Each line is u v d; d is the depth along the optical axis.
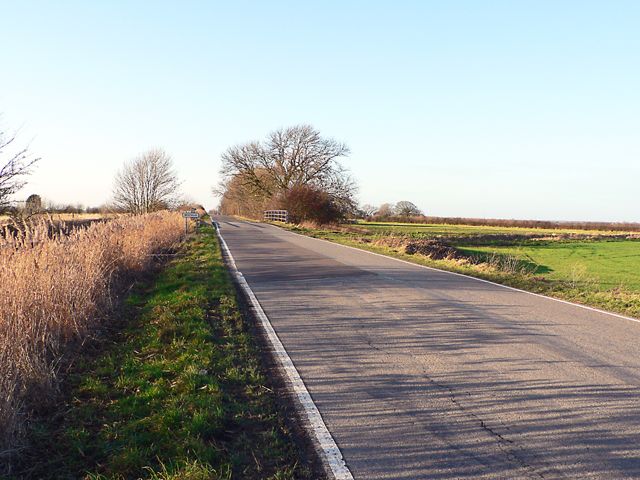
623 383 5.74
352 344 7.39
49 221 10.87
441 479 3.77
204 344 7.13
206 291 11.19
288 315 9.27
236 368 6.21
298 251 22.03
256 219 70.19
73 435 4.49
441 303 10.42
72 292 7.80
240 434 4.55
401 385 5.73
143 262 14.04
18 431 4.36
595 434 4.48
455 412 4.98
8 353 5.39
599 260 30.61
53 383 5.50
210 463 4.00
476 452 4.18
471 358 6.70
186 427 4.51
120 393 5.49
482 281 13.89
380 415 4.93
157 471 3.89
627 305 10.44
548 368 6.27
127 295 10.85
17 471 3.99
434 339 7.64
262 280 13.52
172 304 9.70
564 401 5.23
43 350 6.01
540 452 4.17
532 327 8.42
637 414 4.91
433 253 24.88
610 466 3.93
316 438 4.46
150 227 19.91
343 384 5.78
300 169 60.09
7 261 7.68
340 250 22.81
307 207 50.38
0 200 8.16
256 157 62.12
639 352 6.96
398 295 11.31
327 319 8.95
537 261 29.78
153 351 6.94
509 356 6.77
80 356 6.67
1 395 4.37
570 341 7.53
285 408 5.12
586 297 11.44
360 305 10.17
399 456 4.13
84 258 9.64
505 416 4.88
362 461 4.05
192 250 21.06
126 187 38.69
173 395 5.36
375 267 16.50
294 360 6.66
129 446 4.23
